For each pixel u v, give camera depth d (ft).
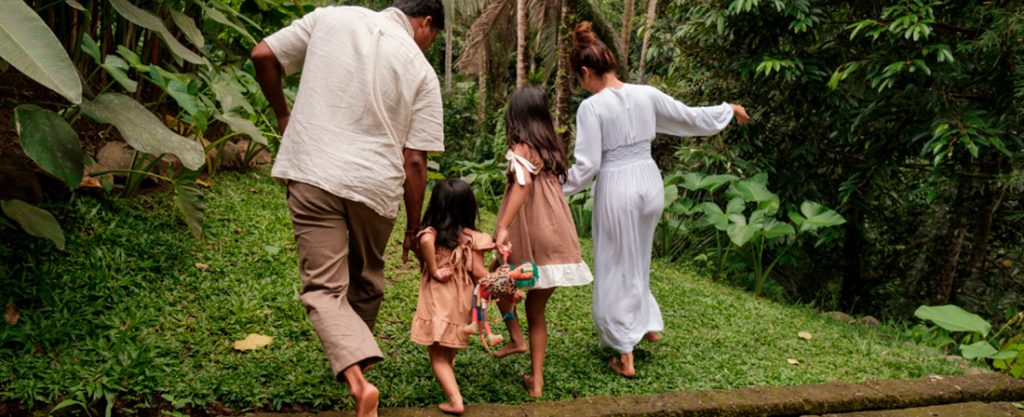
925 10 15.46
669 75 23.41
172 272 10.69
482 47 48.44
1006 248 24.09
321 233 7.30
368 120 7.33
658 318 10.91
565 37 27.55
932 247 24.35
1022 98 15.94
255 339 9.23
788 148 21.76
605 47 10.32
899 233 24.90
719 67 21.15
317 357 9.11
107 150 12.90
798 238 20.04
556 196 9.46
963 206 21.59
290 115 7.64
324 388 8.32
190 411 7.63
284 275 11.60
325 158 7.22
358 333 7.01
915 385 9.95
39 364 7.74
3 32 6.97
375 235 7.85
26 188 10.62
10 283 9.09
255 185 16.38
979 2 16.49
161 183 13.94
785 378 10.30
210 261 11.52
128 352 8.25
